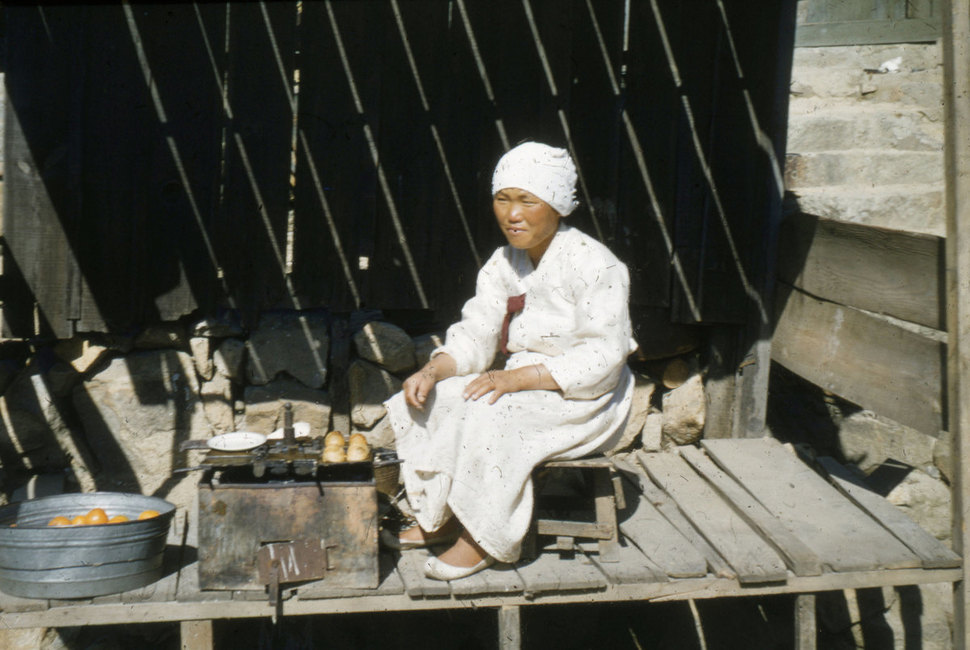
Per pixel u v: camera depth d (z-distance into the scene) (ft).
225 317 11.23
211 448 8.64
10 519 8.75
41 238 10.50
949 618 11.89
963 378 8.87
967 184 8.73
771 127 11.60
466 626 12.35
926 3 17.93
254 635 11.73
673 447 12.34
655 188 11.62
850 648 12.00
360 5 10.95
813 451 12.64
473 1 11.15
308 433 10.40
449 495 8.46
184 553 9.14
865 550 9.13
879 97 17.37
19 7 10.21
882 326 9.99
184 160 10.81
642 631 12.75
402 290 11.41
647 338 11.95
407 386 8.85
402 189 11.28
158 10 10.56
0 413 10.71
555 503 9.62
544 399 8.72
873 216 14.67
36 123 10.37
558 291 9.14
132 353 11.12
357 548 8.27
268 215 11.08
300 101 10.98
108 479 11.01
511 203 8.86
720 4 11.41
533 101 11.35
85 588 7.98
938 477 12.34
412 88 11.17
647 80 11.45
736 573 8.72
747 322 11.95
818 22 18.48
